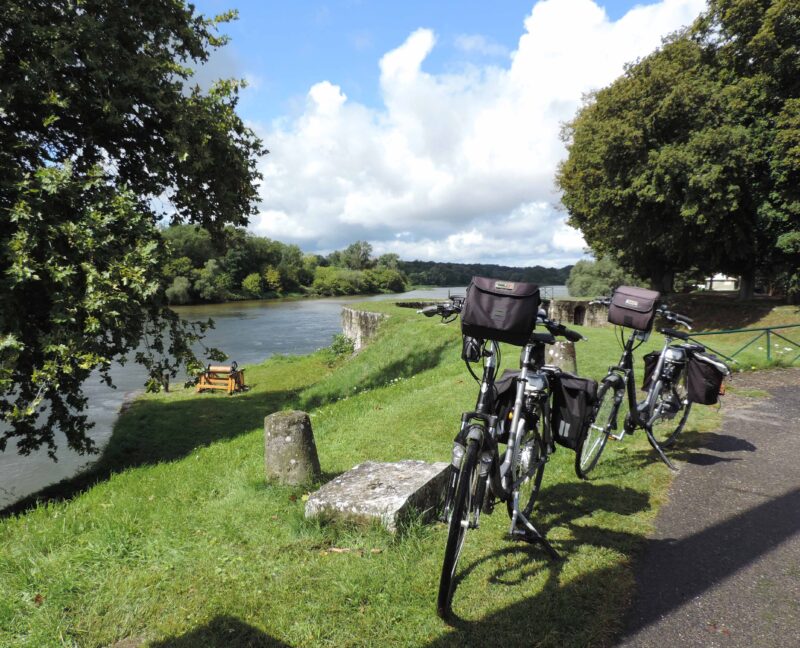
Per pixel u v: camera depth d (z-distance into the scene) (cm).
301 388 2064
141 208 1180
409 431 735
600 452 514
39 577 363
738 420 714
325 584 336
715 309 3178
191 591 337
